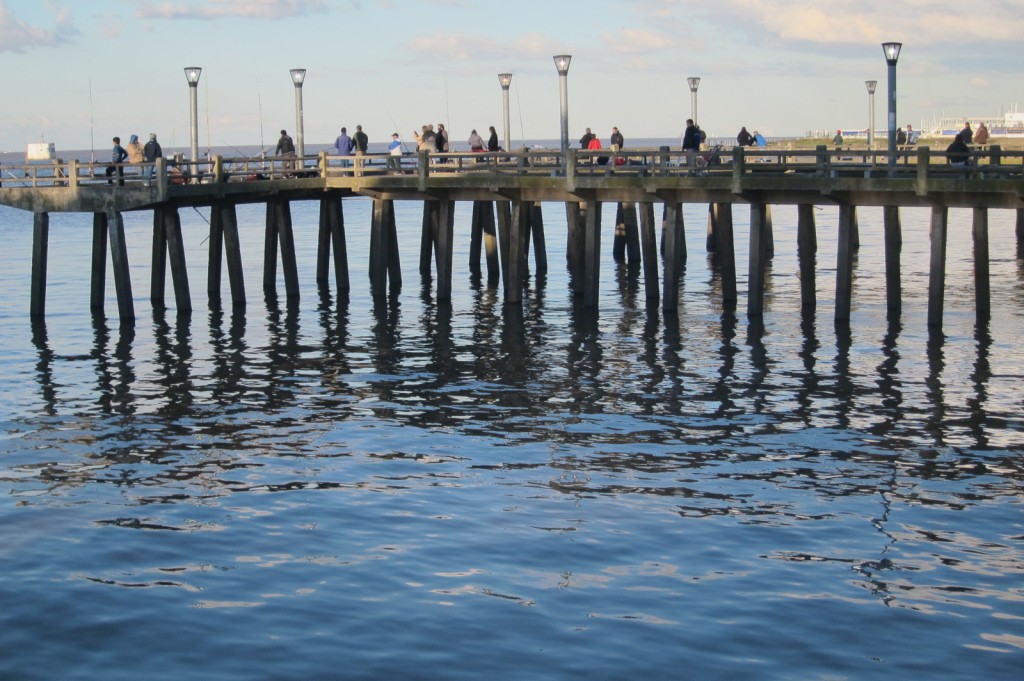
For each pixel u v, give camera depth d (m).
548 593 12.84
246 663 11.34
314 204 84.81
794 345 27.00
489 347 27.61
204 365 25.80
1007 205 26.39
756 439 19.14
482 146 38.44
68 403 22.19
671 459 18.00
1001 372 23.77
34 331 30.11
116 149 34.47
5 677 11.11
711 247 47.53
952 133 82.19
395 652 11.52
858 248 48.41
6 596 12.87
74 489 16.72
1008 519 15.15
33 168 31.06
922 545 14.23
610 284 38.12
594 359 25.95
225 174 33.09
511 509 15.64
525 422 20.48
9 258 48.19
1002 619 12.19
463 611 12.40
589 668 11.17
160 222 33.56
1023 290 34.72
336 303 34.88
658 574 13.35
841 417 20.50
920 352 25.86
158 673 11.17
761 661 11.30
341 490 16.55
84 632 12.02
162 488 16.72
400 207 83.62
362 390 23.20
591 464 17.77
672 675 11.05
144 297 36.38
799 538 14.47
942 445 18.64
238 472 17.50
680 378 23.84
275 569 13.59
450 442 19.14
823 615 12.27
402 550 14.14
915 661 11.30
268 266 36.31
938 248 27.64
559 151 30.83
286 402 22.16
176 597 12.83
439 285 34.00
